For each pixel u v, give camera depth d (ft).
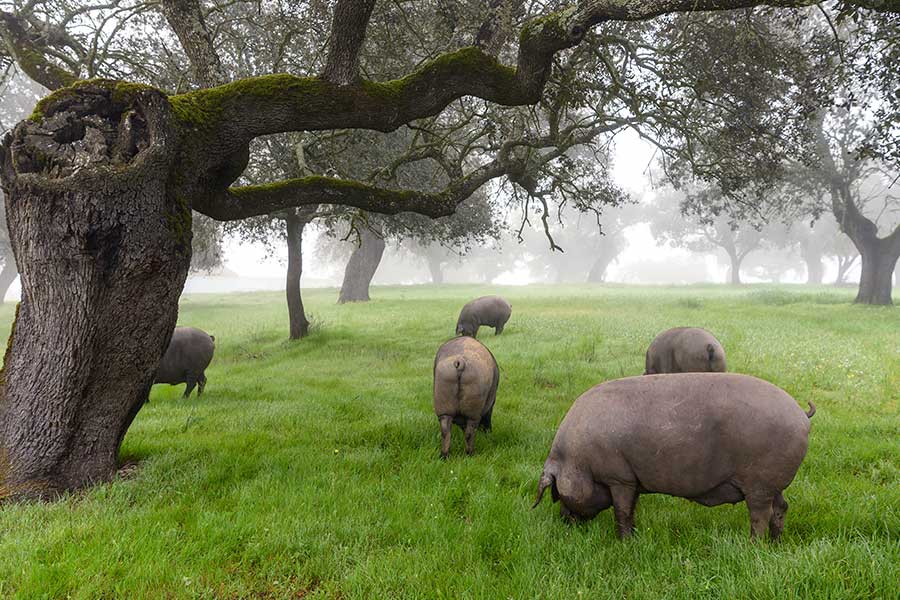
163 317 16.03
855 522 12.35
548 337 46.39
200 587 10.30
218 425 22.29
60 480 14.90
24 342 14.80
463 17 26.78
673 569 10.37
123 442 19.39
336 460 17.75
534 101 18.74
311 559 11.43
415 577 10.50
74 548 11.21
